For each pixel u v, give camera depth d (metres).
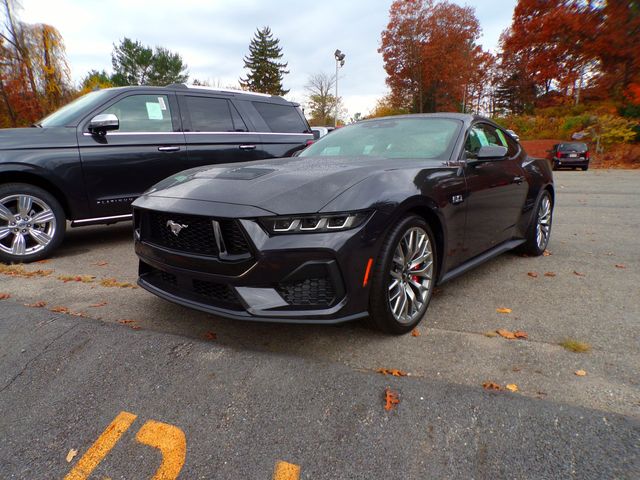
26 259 4.21
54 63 18.45
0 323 2.72
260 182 2.46
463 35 38.41
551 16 22.95
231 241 2.27
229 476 1.59
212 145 5.34
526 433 1.72
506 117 35.94
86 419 1.92
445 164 3.00
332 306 2.24
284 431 1.79
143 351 2.38
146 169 4.85
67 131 4.40
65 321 2.72
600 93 25.16
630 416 1.80
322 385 2.05
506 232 3.90
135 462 1.68
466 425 1.78
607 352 2.38
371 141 3.59
